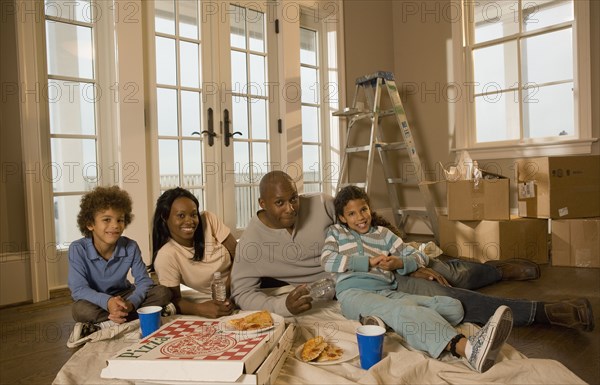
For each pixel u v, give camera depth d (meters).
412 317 1.46
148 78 3.12
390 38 4.52
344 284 1.86
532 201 3.00
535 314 1.66
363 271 1.87
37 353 1.68
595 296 2.14
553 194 2.88
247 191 3.68
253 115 3.70
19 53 2.52
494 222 2.95
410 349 1.47
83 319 1.80
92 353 1.54
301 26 4.02
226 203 3.52
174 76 3.29
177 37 3.29
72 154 2.84
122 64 2.88
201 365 1.11
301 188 3.87
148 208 3.13
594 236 2.77
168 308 1.88
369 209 2.02
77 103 2.85
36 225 2.54
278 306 1.72
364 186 3.88
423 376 1.26
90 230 1.94
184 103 3.34
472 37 4.00
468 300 1.73
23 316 2.23
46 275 2.56
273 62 3.80
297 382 1.24
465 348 1.32
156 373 1.12
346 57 4.18
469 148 3.92
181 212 1.94
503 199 2.97
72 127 2.83
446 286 1.82
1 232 2.48
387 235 2.00
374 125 3.78
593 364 1.38
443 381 1.23
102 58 2.93
